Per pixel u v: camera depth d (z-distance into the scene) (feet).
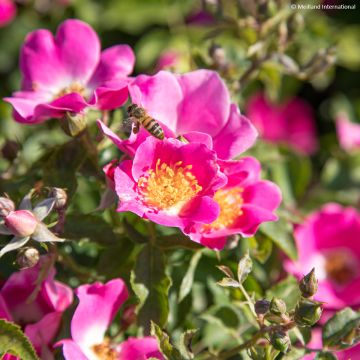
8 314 1.44
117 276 1.52
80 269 1.57
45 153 1.55
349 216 1.77
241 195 1.47
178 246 1.48
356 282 1.80
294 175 1.89
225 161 1.41
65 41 1.56
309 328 1.48
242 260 1.41
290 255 1.56
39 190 1.44
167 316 1.45
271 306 1.35
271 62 1.73
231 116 1.45
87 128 1.49
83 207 1.65
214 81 1.46
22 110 1.46
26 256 1.38
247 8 1.71
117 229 1.55
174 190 1.40
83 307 1.42
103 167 1.48
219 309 1.56
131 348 1.44
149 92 1.44
